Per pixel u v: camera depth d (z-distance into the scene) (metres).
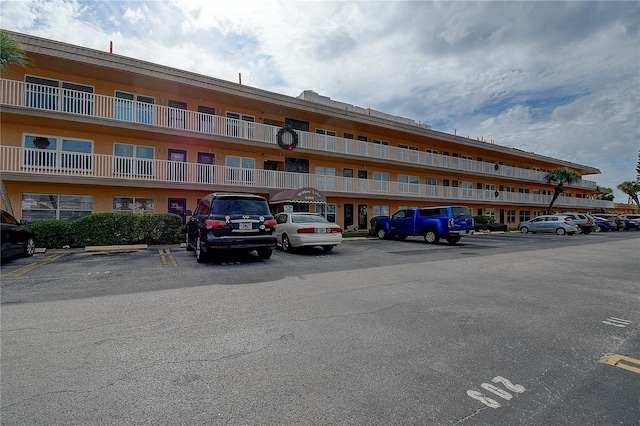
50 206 15.13
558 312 4.80
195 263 8.99
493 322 4.35
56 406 2.42
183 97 18.52
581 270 8.45
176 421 2.27
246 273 7.58
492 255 11.54
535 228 26.47
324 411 2.41
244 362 3.16
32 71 14.92
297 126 22.72
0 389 2.63
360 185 23.95
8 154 14.00
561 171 36.91
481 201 31.84
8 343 3.54
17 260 9.56
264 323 4.21
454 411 2.42
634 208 58.69
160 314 4.54
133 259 9.75
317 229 11.18
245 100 19.36
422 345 3.59
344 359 3.24
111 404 2.46
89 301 5.17
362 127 25.06
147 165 16.44
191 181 17.34
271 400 2.54
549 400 2.58
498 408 2.47
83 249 12.48
